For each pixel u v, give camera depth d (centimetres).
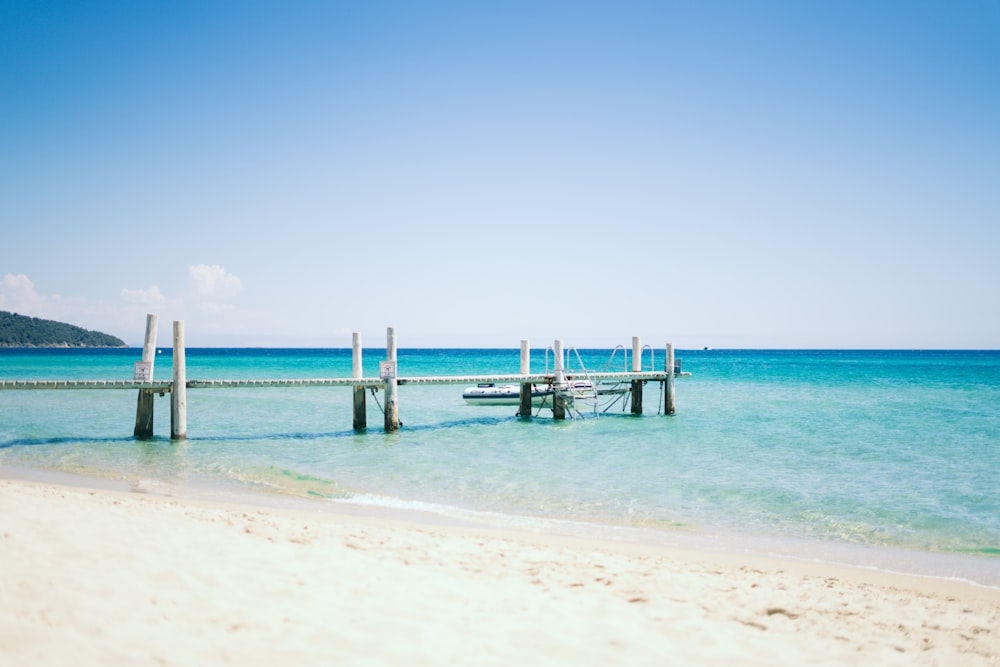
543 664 518
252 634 528
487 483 1553
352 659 495
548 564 842
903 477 1642
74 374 6275
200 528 916
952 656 598
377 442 2203
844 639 629
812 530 1178
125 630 507
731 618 669
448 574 762
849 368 9294
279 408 3366
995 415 3027
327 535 932
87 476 1561
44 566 652
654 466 1784
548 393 2914
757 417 2962
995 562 1002
